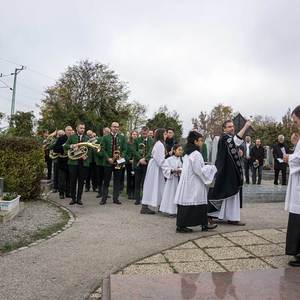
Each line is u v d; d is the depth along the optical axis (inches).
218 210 344.2
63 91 1781.5
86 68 1817.2
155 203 394.3
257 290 167.8
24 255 252.5
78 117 1689.2
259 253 253.3
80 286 204.7
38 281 210.2
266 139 1379.2
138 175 453.7
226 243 279.7
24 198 456.4
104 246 274.4
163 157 389.1
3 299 187.0
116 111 1840.6
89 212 397.7
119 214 391.2
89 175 560.7
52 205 434.0
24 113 1083.3
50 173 604.4
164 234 309.6
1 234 299.1
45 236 299.9
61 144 486.6
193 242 283.6
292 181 230.5
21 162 446.6
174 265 230.4
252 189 547.2
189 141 320.8
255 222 359.3
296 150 231.9
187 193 313.1
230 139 343.0
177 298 160.1
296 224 225.6
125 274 207.8
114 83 1855.3
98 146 442.0
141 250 265.1
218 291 167.0
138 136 493.7
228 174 340.2
